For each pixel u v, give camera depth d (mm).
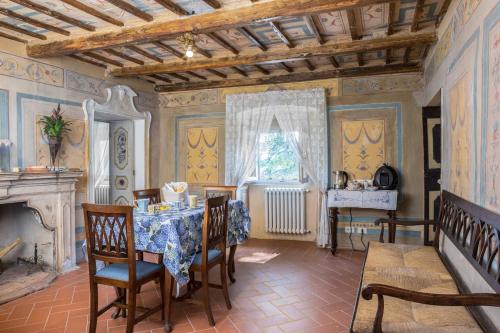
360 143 5078
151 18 3307
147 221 2654
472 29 2244
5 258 4102
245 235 3750
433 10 3246
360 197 4582
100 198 7016
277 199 5496
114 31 3570
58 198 4016
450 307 1959
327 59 4750
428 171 4477
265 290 3393
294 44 4152
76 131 4527
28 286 3422
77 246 4465
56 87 4277
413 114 4844
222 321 2738
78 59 4562
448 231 2834
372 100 5023
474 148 2215
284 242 5430
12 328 2631
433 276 2457
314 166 5160
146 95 5910
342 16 3379
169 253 2529
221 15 3143
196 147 6016
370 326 1745
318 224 5203
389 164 4941
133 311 2428
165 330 2572
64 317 2816
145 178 5855
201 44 4129
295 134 5281
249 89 5652
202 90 5961
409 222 3371
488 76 1910
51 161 4168
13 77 3797
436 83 3707
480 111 2066
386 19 3465
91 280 2510
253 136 5492
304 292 3332
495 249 1718
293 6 2906
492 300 1500
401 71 4836
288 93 5312
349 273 3900
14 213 4145
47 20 3371
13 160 3785
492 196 1852
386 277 2445
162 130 6227
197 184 6004
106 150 7082
